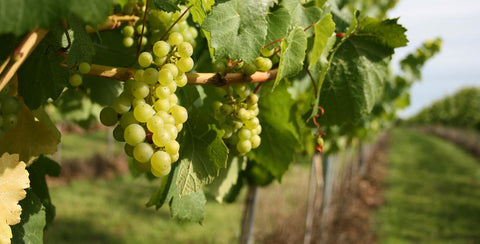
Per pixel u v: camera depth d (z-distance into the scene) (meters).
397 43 0.85
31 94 0.64
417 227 5.01
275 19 0.71
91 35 0.80
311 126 0.86
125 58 0.83
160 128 0.63
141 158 0.63
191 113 0.74
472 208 6.00
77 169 5.86
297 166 6.73
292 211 4.21
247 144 0.78
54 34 0.62
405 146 15.34
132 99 0.65
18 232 0.63
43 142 0.68
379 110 2.11
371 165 8.64
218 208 4.81
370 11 1.91
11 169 0.59
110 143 6.77
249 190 1.48
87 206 4.64
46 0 0.52
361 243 4.12
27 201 0.65
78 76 0.64
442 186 7.59
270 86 0.86
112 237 3.79
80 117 1.18
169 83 0.65
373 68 0.86
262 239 3.59
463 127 15.47
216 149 0.72
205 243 3.82
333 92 0.85
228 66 0.71
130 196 5.16
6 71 0.55
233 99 0.77
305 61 0.88
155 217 4.43
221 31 0.67
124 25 0.81
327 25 0.75
